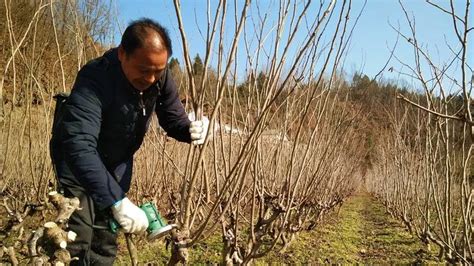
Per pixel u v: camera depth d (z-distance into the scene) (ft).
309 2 7.25
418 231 24.22
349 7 8.11
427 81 11.69
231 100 8.99
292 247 21.26
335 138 13.34
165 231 6.11
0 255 5.33
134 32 5.96
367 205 58.18
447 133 12.29
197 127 6.86
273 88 7.37
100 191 5.82
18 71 15.93
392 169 35.81
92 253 7.32
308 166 12.10
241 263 10.09
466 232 11.87
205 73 6.79
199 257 17.71
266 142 13.25
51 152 6.76
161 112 7.58
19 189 14.53
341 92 13.47
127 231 5.93
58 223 4.41
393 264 20.71
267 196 10.63
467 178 12.92
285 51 7.43
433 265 20.25
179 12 6.29
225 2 6.88
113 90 6.38
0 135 14.75
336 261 20.22
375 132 41.22
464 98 7.94
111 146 6.84
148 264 15.10
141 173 18.03
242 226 16.87
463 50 7.88
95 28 11.96
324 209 25.52
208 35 6.60
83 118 6.07
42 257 4.29
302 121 9.73
